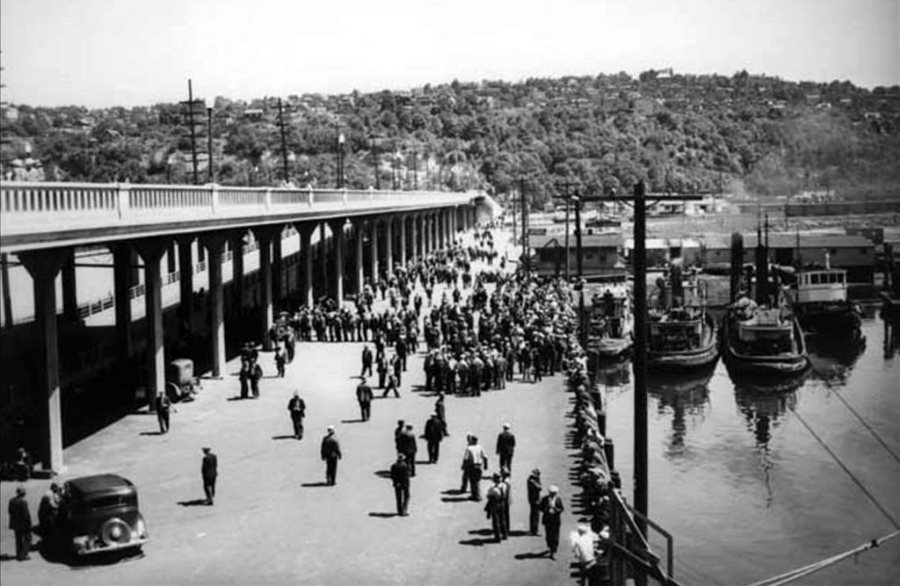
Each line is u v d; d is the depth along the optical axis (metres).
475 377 43.66
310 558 23.61
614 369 68.38
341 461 32.44
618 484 28.41
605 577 21.55
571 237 110.56
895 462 46.69
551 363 49.44
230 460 32.03
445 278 88.69
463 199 152.75
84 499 22.95
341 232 71.62
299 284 85.75
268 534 25.38
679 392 64.19
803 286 80.69
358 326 58.84
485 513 27.03
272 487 29.38
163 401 35.12
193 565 22.78
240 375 41.81
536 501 25.50
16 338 36.22
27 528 22.86
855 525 38.06
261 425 36.88
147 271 37.59
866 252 96.38
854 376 67.69
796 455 47.94
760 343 67.81
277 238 63.53
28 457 28.84
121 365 42.97
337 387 44.81
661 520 38.69
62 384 40.47
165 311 59.75
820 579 32.59
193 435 35.06
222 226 41.34
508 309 60.38
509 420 38.81
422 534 25.55
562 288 83.12
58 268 28.56
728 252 107.62
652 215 143.50
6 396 32.84
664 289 85.38
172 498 28.06
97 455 31.97
